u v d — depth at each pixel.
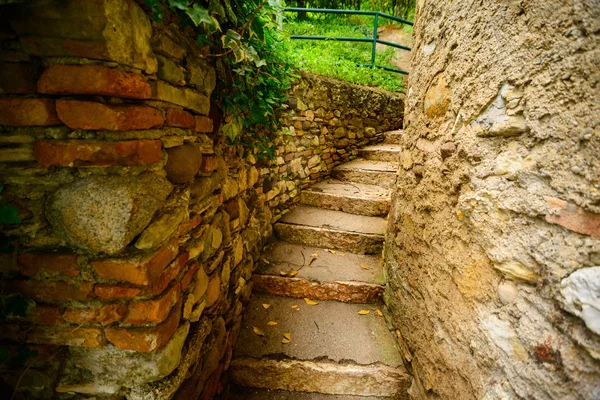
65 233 0.76
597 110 0.57
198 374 1.18
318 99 3.04
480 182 0.91
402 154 1.90
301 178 2.95
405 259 1.66
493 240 0.85
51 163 0.72
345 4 5.68
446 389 1.12
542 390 0.67
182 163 0.96
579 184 0.61
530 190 0.73
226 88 1.43
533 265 0.72
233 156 1.66
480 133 0.92
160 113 0.86
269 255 2.32
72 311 0.81
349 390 1.56
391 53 4.89
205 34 1.06
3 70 0.68
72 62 0.67
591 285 0.57
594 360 0.56
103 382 0.89
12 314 0.78
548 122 0.68
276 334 1.76
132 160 0.76
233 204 1.68
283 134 2.53
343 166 3.42
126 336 0.82
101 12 0.63
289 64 2.31
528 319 0.72
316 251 2.41
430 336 1.28
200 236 1.18
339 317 1.91
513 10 0.78
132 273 0.77
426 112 1.43
